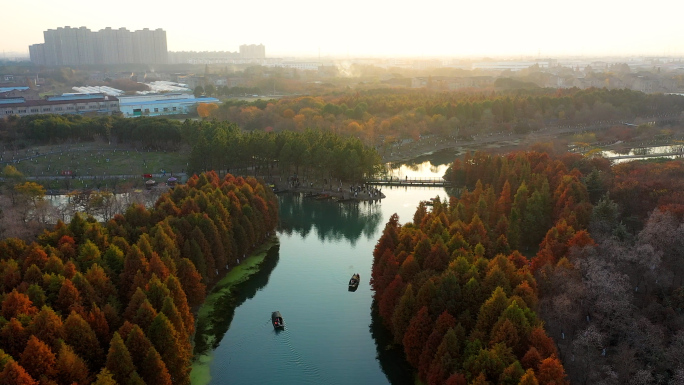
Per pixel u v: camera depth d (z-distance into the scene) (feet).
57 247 553.23
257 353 513.86
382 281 552.00
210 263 619.26
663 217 557.74
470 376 377.71
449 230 604.90
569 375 397.19
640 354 407.64
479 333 406.41
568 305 435.94
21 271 497.46
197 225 633.20
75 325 402.72
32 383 347.97
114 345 382.01
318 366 495.82
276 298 618.85
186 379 436.76
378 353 515.91
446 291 456.04
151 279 467.93
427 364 426.10
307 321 569.64
